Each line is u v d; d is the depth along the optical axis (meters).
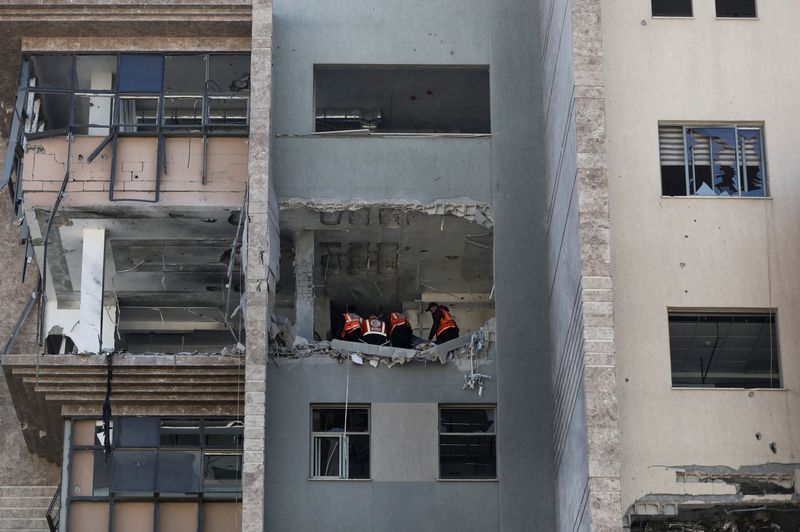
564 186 22.50
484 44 25.27
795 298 22.62
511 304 23.70
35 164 24.81
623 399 21.92
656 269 22.64
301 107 24.75
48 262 26.19
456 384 23.47
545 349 23.47
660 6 24.25
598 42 22.09
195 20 24.97
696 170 23.45
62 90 25.12
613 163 23.17
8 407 27.28
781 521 22.69
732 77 23.75
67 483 24.56
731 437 21.81
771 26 24.06
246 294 22.56
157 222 25.42
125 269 27.34
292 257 26.42
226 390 24.34
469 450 23.38
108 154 24.91
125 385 24.36
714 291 22.56
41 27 25.09
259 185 23.06
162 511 24.44
